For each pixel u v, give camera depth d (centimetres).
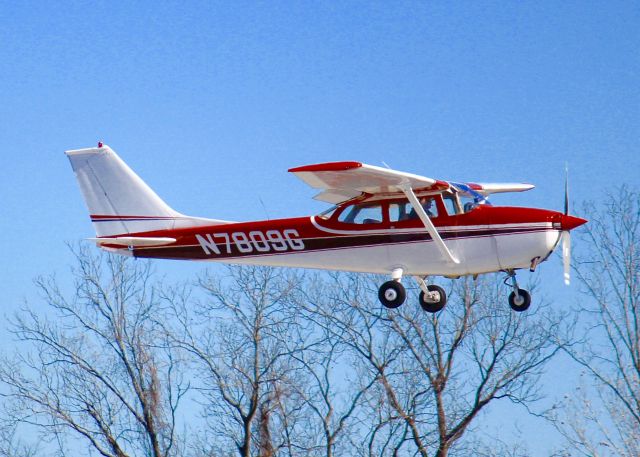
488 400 6569
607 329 6425
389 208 5803
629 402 6159
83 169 6375
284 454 6675
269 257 6022
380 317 6888
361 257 5834
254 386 6806
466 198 5791
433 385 6625
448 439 6488
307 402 6725
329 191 5828
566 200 5734
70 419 7000
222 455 6875
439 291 6009
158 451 6881
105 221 6359
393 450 6500
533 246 5656
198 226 6250
